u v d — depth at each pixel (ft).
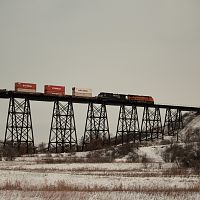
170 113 560.61
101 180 195.62
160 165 307.99
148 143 490.49
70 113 426.92
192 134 556.51
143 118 516.32
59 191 148.46
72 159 352.49
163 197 139.85
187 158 325.83
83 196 137.28
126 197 137.90
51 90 416.05
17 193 141.18
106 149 430.20
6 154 378.12
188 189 161.17
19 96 394.52
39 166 284.82
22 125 393.70
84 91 442.91
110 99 459.73
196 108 597.52
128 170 266.36
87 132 453.99
